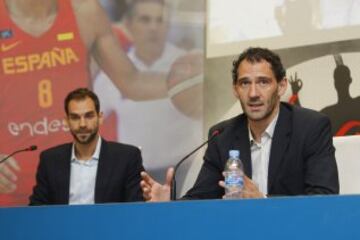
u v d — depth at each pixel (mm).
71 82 5727
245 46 5246
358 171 3615
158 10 5531
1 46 5895
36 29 5828
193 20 5438
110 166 4496
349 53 4902
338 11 4957
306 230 2420
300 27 5078
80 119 4527
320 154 3500
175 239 2582
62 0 5781
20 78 5828
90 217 2729
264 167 3617
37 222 2830
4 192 5727
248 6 5258
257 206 2486
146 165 5469
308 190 3385
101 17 5676
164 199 3338
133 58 5574
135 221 2650
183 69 5438
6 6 5902
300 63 5062
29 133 5750
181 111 5414
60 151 4641
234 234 2508
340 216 2381
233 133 3723
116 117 5590
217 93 5312
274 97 3537
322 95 4973
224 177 3453
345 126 4879
